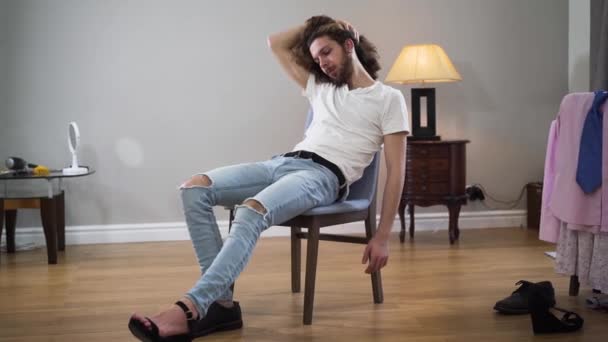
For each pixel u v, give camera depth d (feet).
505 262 11.27
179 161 13.99
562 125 8.60
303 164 7.80
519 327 7.70
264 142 14.21
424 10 14.48
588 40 14.30
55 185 13.51
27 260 12.05
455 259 11.56
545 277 10.14
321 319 8.14
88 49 13.58
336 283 9.94
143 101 13.82
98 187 13.78
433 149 13.12
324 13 14.16
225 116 14.07
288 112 14.21
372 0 14.29
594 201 8.21
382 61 14.39
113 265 11.53
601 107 8.23
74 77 13.58
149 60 13.76
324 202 7.83
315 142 8.04
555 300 8.41
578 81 14.66
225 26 13.93
